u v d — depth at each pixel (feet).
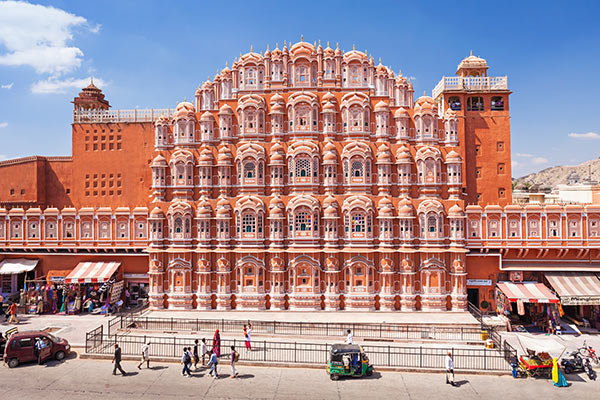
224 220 147.84
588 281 142.10
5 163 186.60
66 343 110.73
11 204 185.06
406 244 144.56
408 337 122.93
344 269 146.10
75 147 187.21
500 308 142.10
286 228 148.15
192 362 104.53
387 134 150.92
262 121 153.48
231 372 98.22
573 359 103.86
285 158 151.12
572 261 146.72
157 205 151.12
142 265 159.74
